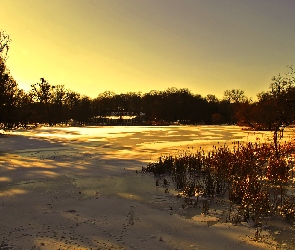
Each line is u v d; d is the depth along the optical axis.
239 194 10.94
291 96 17.92
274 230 8.35
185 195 11.73
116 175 15.61
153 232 8.16
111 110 129.50
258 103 63.91
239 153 16.78
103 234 7.97
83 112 104.06
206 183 12.66
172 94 118.00
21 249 7.00
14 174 15.63
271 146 18.30
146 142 33.78
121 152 25.12
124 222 8.91
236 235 8.01
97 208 10.20
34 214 9.51
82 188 12.90
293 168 15.38
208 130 58.69
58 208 10.15
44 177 14.99
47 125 89.75
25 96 78.44
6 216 9.28
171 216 9.48
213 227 8.56
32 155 23.27
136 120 118.88
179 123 109.88
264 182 13.35
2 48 47.91
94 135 45.34
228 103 110.50
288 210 9.45
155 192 12.31
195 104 111.44
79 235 7.87
